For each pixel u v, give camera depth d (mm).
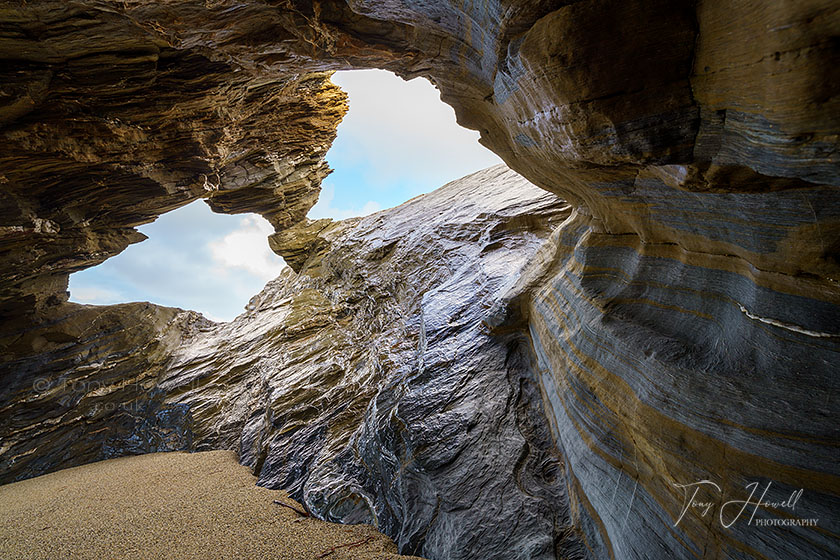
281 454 12312
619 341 5105
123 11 6547
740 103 2695
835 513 2670
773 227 3230
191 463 14242
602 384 5391
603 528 5188
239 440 14977
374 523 8758
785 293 3389
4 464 15961
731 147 2979
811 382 3053
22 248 13266
